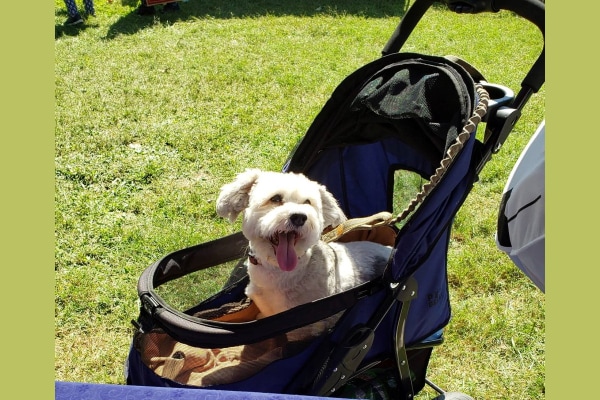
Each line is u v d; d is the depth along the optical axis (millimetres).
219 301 1360
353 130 1390
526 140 2578
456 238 1971
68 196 2121
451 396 1349
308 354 1130
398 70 1313
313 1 5145
